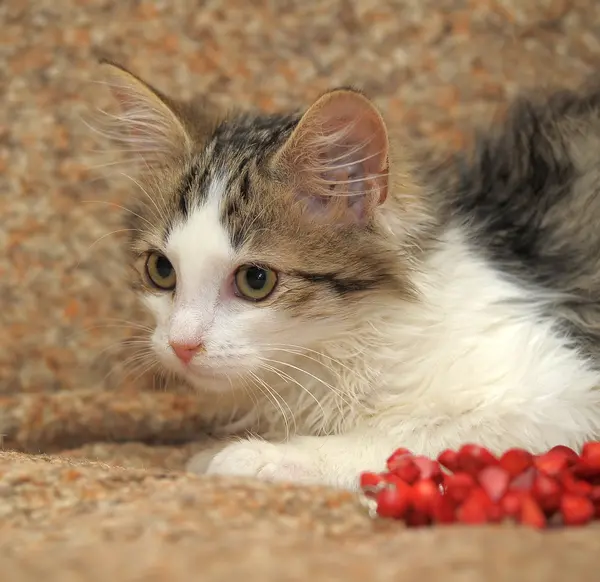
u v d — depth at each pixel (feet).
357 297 2.28
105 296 2.74
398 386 2.29
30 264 2.75
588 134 2.52
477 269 2.34
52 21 2.77
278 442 2.32
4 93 2.76
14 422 2.52
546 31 2.77
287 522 1.99
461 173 2.52
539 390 2.25
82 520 1.99
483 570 1.87
